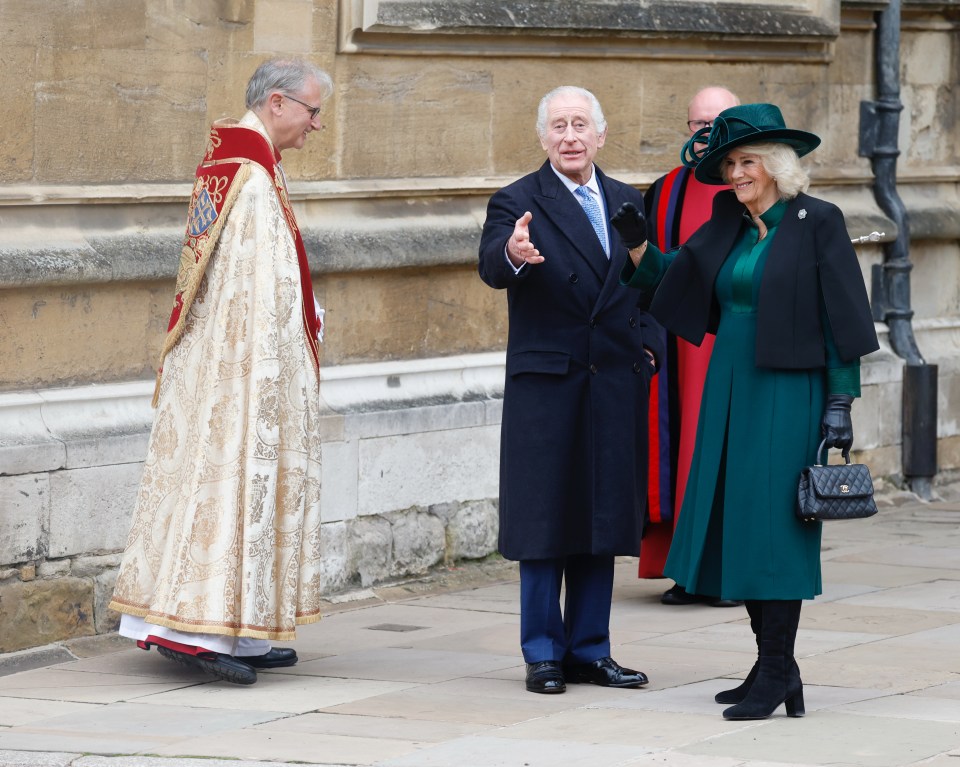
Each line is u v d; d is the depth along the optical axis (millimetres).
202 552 8125
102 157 9375
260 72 8375
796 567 7176
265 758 6695
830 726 7055
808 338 7230
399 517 10781
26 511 8836
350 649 9039
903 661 8430
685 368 10164
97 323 9383
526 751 6715
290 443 8266
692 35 12445
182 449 8305
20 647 8812
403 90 10898
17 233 9023
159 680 8344
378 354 10898
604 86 12078
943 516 13633
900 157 14812
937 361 14742
